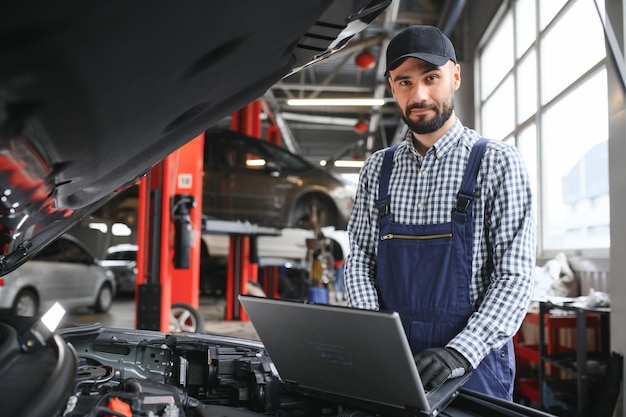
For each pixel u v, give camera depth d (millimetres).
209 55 667
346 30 849
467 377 998
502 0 6332
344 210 6055
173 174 3988
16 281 5684
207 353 1181
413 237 1304
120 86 601
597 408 2805
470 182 1277
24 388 608
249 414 881
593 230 4266
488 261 1285
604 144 4070
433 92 1254
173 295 4344
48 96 555
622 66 1952
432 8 7223
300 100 8969
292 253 6738
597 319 3352
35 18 458
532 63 5664
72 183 800
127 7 494
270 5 629
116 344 1249
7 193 681
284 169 6039
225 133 6078
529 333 4352
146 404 824
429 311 1246
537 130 5332
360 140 14945
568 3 4723
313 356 884
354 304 1355
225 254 7996
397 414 840
